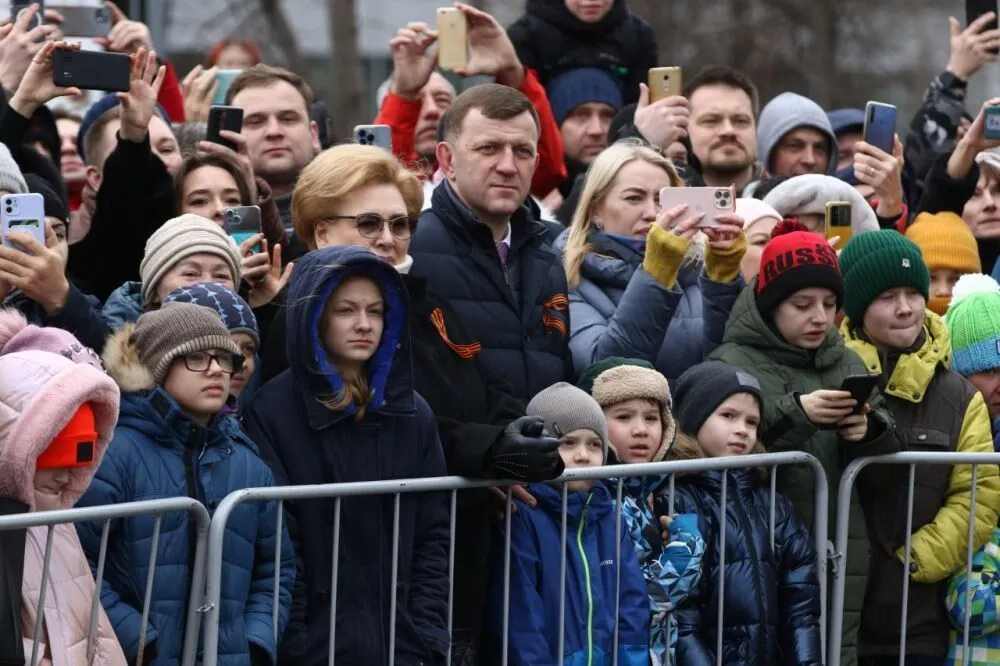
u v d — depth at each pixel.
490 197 19.33
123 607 15.39
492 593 17.56
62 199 20.30
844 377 19.56
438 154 19.95
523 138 19.45
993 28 27.55
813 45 75.69
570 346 20.28
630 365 18.78
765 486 18.95
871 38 78.56
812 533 19.02
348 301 16.50
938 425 20.14
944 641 20.05
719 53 75.81
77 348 15.70
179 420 15.82
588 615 17.50
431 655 16.64
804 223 23.36
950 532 19.75
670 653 18.02
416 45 25.30
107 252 19.80
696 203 19.53
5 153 17.86
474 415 17.97
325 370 16.39
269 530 16.17
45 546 14.80
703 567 18.28
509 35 27.33
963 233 24.69
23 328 15.85
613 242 20.92
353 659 16.33
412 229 18.47
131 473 15.56
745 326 19.72
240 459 16.11
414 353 17.83
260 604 16.03
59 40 21.83
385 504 16.73
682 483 18.62
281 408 16.70
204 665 15.41
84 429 14.91
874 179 24.41
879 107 24.69
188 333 15.81
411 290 17.98
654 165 21.27
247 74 23.12
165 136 23.02
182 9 59.16
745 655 18.25
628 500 18.20
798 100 27.88
